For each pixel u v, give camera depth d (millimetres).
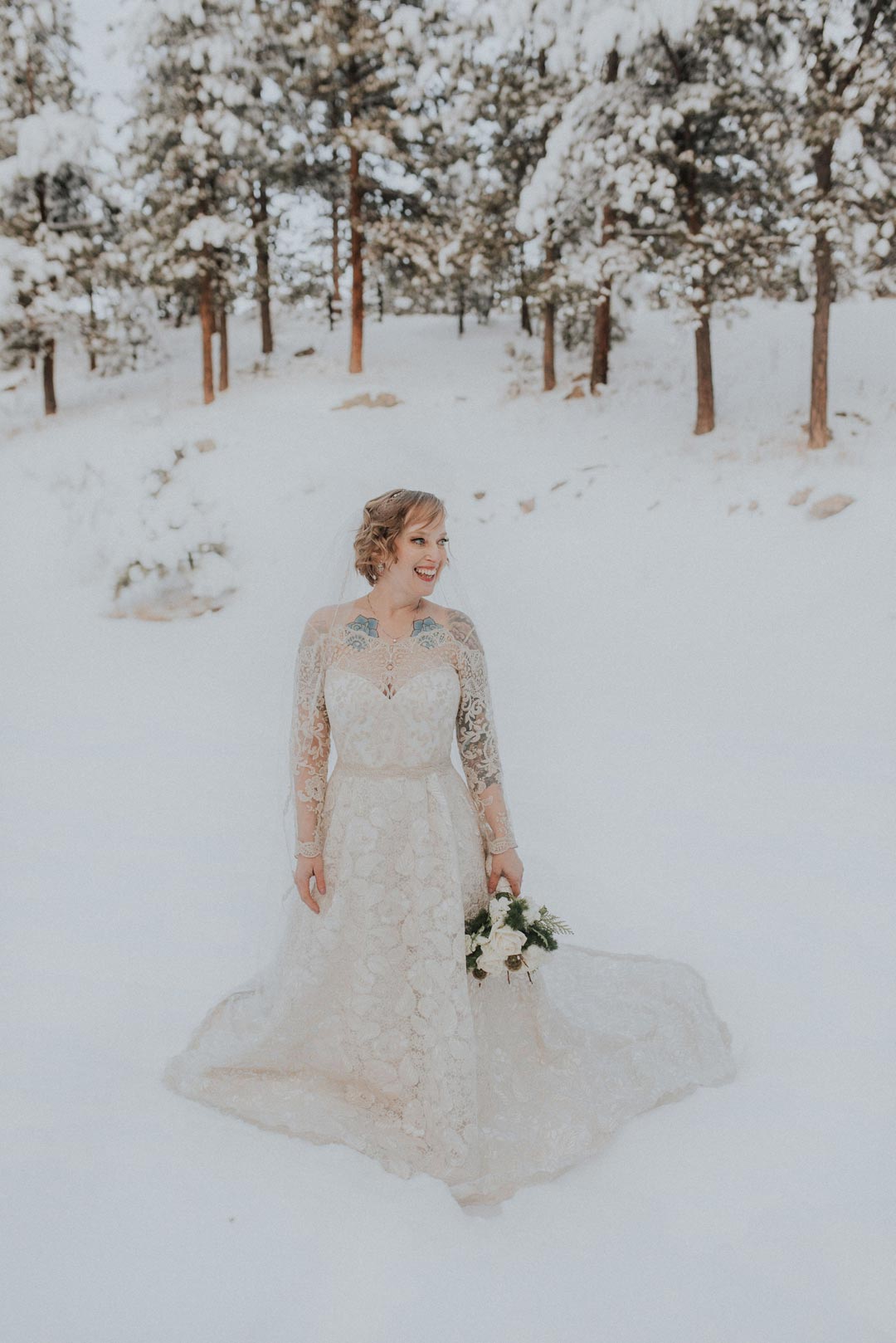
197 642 10180
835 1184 2830
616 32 12031
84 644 10227
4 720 7836
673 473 13273
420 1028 2992
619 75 13477
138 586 11430
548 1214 2729
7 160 17766
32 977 4059
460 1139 2869
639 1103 3162
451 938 2939
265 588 11703
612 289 14500
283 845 5418
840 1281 2494
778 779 6062
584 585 10906
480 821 3191
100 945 4336
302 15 18766
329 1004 3133
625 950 4195
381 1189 2818
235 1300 2441
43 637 10547
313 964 3068
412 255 18391
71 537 13234
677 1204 2760
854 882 4695
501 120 17250
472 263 16406
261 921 4551
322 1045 3176
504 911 3008
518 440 15469
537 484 13898
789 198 12023
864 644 8258
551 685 8406
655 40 12555
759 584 9906
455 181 18781
